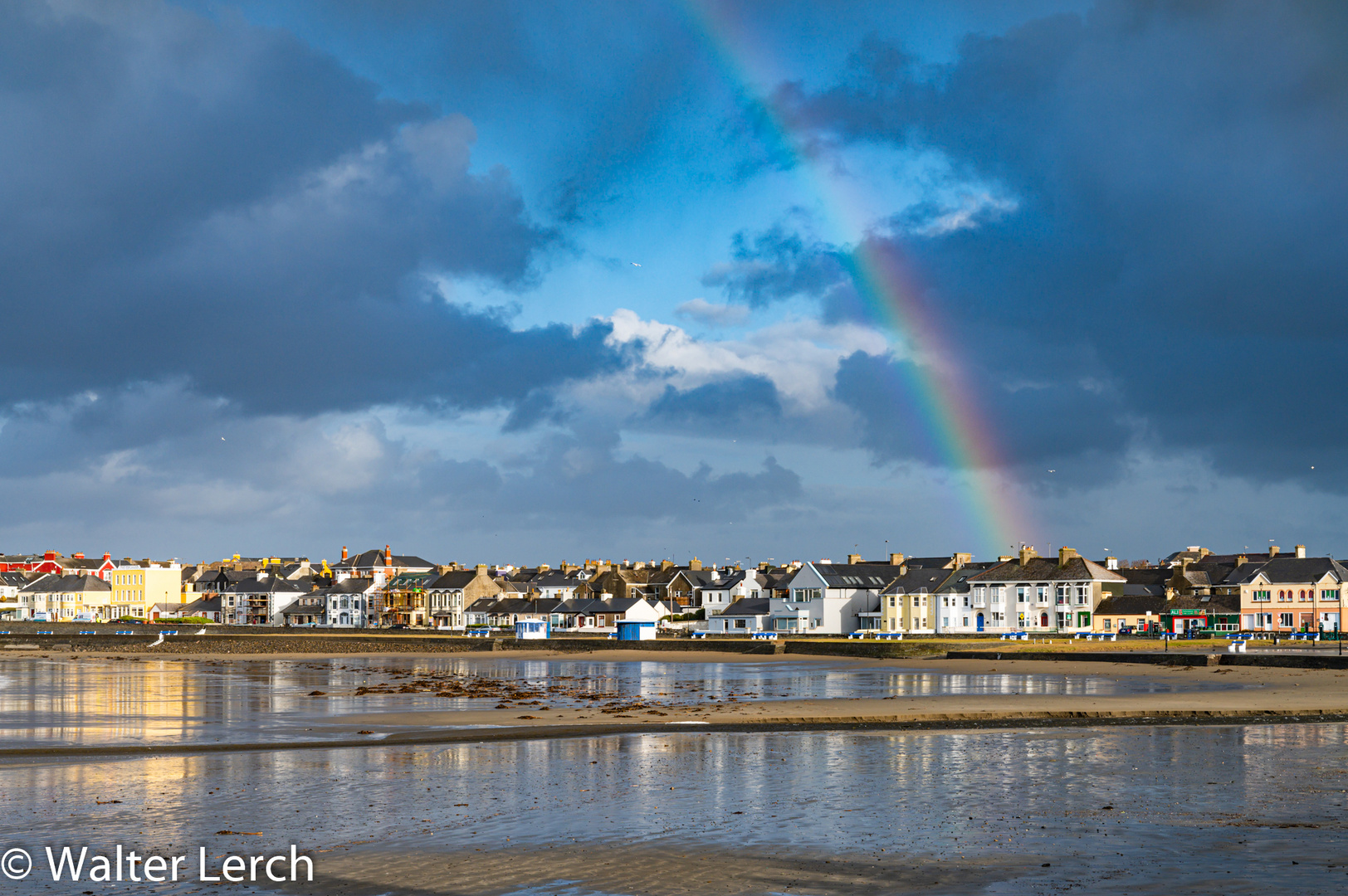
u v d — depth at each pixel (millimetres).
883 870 21625
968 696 60250
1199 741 41250
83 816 26953
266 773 33656
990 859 22406
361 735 43281
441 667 98188
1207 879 20875
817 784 31438
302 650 138250
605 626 184375
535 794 29891
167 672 89625
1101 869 21672
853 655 110375
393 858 22672
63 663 105750
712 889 20516
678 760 36469
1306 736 42812
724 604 192625
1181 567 158375
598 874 21438
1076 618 149125
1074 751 38469
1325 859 22344
